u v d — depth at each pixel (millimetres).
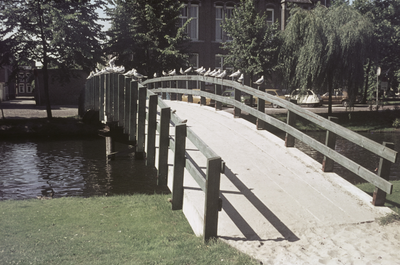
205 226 4777
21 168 16734
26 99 64688
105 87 14898
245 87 10211
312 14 27562
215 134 9398
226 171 6914
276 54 29891
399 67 48219
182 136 5773
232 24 31125
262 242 4711
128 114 10977
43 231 5875
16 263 4402
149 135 7941
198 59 41312
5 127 26656
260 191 6113
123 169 16594
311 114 7199
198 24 41094
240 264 4172
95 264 4344
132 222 6418
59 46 28156
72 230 5945
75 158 19141
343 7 27469
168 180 6672
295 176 6734
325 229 5027
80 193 12578
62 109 38094
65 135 27188
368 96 50938
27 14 27297
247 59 30422
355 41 26516
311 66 26812
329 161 6887
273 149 8156
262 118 9102
